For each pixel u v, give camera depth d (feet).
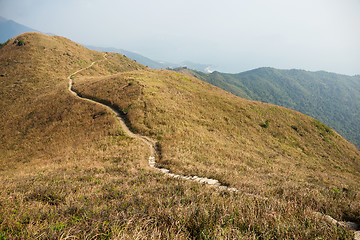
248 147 84.07
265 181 33.47
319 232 9.23
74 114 95.71
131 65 318.86
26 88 147.43
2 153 77.41
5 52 197.57
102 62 270.05
